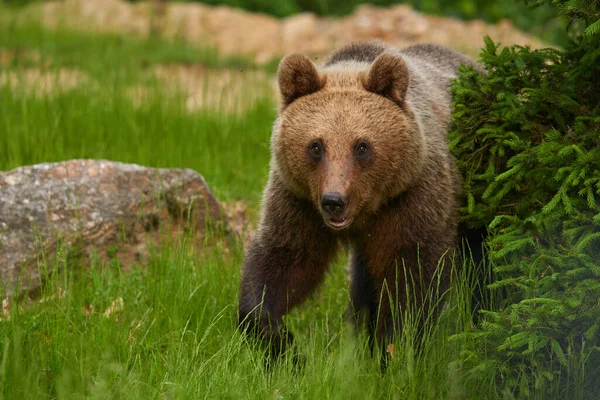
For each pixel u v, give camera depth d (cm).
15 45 2777
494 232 960
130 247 1220
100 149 1620
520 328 841
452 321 975
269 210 1006
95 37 3048
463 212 1027
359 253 1071
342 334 1011
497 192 1014
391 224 987
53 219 1164
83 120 1731
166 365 905
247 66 2869
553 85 1005
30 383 820
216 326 1044
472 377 880
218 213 1291
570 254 848
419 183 980
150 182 1251
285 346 999
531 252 931
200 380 859
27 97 1827
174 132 1734
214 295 1105
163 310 1048
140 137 1680
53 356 891
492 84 1033
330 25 3216
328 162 915
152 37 3136
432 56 1212
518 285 873
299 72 972
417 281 990
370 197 948
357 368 894
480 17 3309
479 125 1048
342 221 912
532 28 2970
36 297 1109
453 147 1037
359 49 1112
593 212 877
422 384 896
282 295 1012
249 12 3803
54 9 3516
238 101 2173
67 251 1151
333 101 948
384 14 3116
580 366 849
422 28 2942
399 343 945
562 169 880
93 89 2022
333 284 1209
